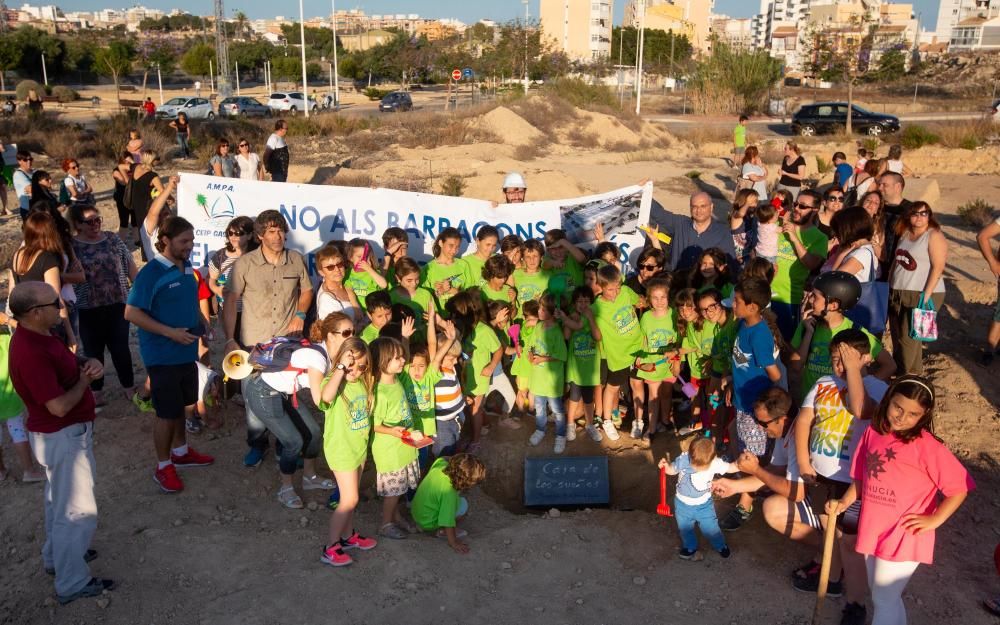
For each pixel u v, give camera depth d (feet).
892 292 24.90
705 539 19.17
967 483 13.70
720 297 22.40
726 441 23.56
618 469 24.25
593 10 334.44
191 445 22.72
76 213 23.24
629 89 253.65
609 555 18.58
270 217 20.79
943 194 70.03
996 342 28.48
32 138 89.81
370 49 294.87
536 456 24.31
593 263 24.44
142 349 19.71
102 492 20.12
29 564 17.53
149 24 531.09
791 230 25.54
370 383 17.81
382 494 18.60
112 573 17.06
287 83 291.79
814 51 159.53
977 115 147.74
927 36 492.13
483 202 29.17
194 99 145.69
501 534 19.42
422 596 16.80
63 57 265.34
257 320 21.40
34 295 15.15
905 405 13.52
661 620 16.15
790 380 27.09
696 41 369.71
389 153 90.99
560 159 94.48
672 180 76.28
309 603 16.39
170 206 44.93
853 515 15.57
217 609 16.11
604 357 24.62
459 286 25.34
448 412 21.50
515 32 205.87
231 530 18.93
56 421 15.76
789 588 17.16
